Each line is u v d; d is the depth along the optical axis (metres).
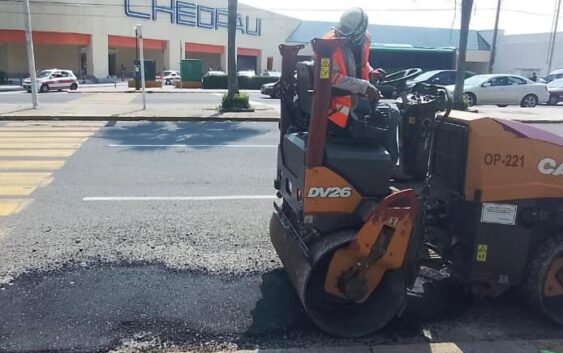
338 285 3.67
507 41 54.06
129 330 3.76
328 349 3.55
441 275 4.74
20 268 4.75
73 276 4.61
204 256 5.12
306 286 3.60
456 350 3.56
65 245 5.34
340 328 3.70
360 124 3.76
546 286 3.77
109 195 7.28
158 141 12.02
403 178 4.16
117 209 6.62
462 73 19.94
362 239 3.51
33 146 11.03
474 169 3.70
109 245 5.36
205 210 6.65
